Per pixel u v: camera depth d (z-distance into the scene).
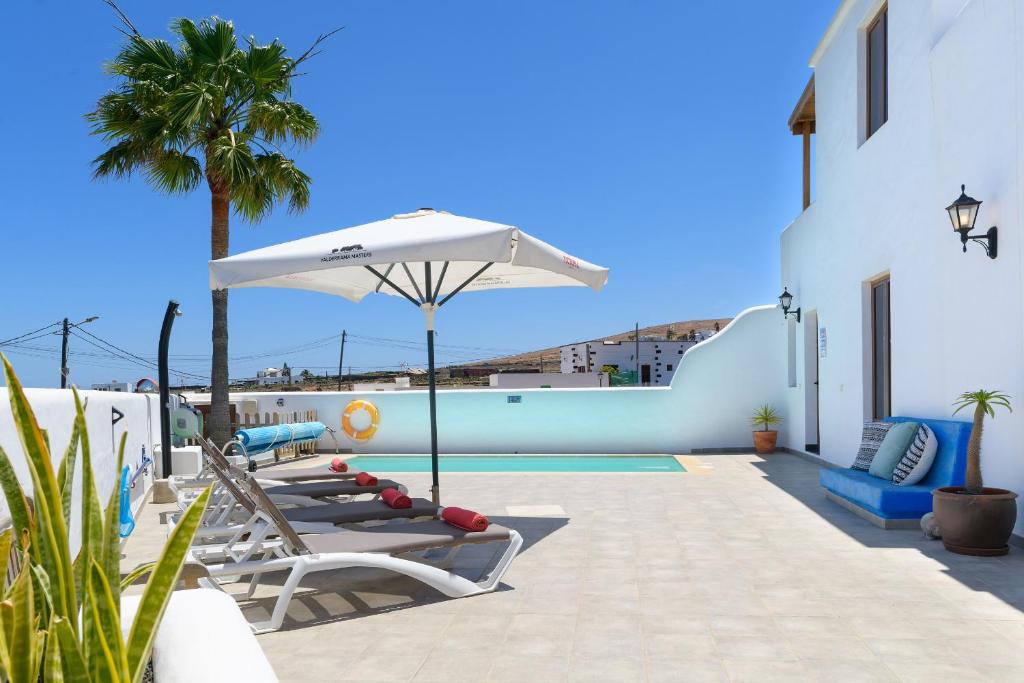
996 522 6.39
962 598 5.33
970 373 7.76
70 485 2.31
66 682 1.70
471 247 6.67
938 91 8.48
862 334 11.05
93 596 1.84
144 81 15.33
